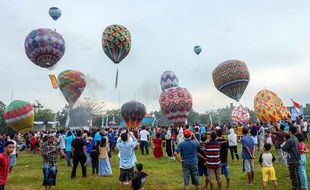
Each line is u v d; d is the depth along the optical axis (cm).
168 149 2177
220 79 3694
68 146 1898
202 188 1196
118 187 1294
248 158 1217
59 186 1333
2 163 791
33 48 3084
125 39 3088
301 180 1042
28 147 3422
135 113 3453
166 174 1573
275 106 3262
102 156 1547
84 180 1436
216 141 1074
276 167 1569
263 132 2297
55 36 3114
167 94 3412
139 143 2770
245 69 3650
